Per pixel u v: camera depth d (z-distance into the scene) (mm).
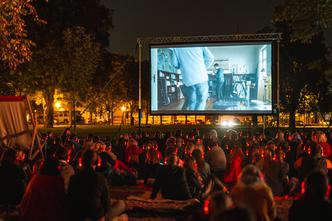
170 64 28781
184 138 21250
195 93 28719
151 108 29156
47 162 7699
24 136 14211
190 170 12172
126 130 53688
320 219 5148
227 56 28375
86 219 7352
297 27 22234
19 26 17859
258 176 6684
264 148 14469
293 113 49844
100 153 15156
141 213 11172
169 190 11672
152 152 15516
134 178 15648
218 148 15891
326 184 5254
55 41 50219
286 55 44531
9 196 9531
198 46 28516
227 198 4883
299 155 14133
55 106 72062
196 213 5527
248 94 28281
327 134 20281
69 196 7484
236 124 58156
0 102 14031
